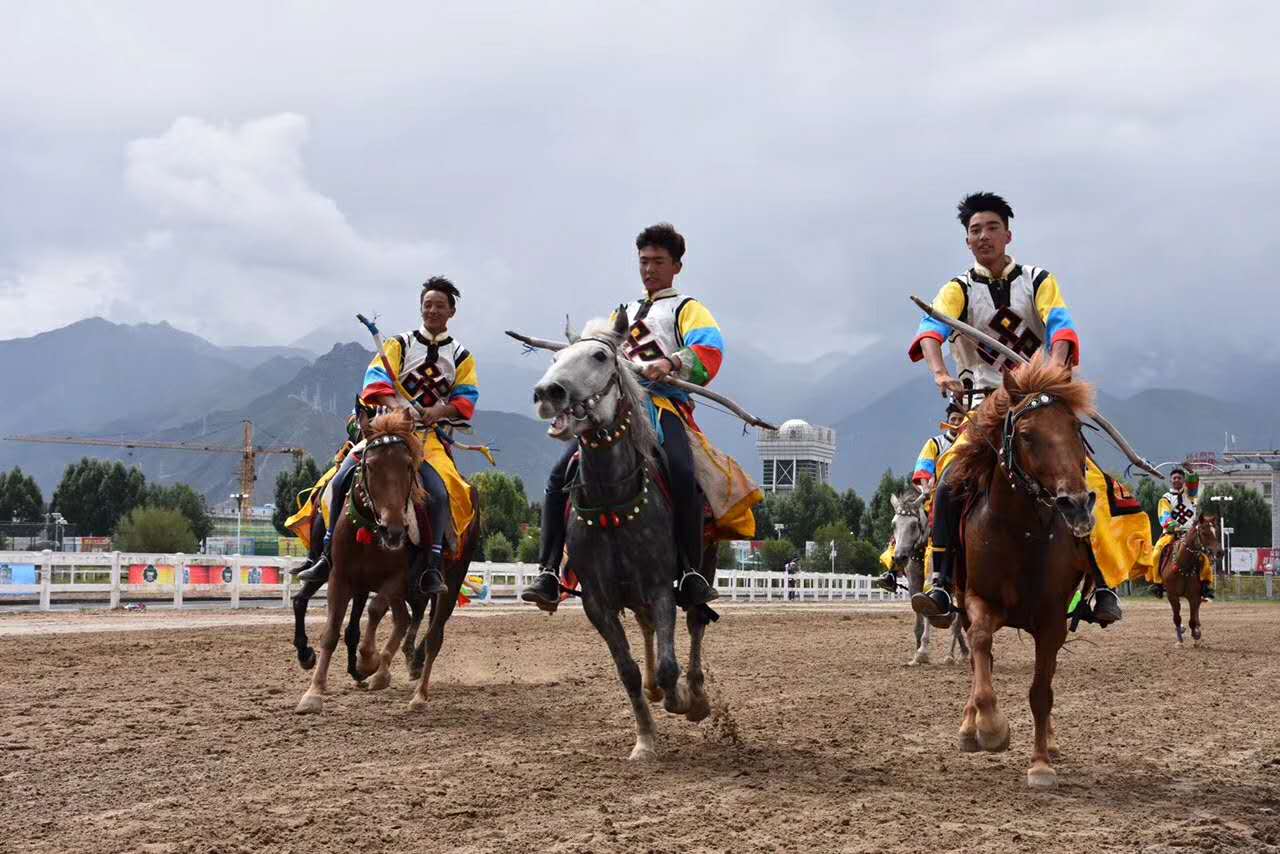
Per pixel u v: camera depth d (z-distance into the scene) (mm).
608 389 7320
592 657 15664
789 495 113688
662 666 7512
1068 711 10672
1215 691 12531
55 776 6996
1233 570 93375
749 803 6434
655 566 7621
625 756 7832
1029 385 6914
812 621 27406
